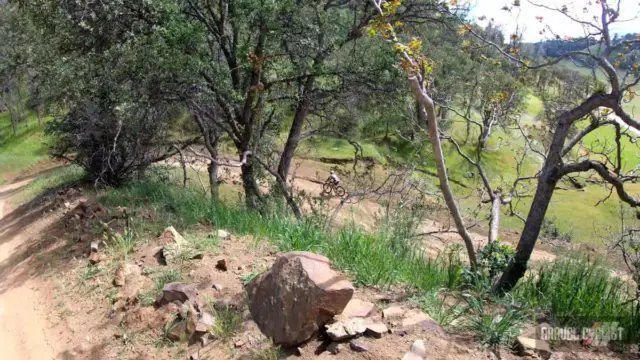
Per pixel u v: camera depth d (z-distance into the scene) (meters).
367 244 5.56
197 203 8.19
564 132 5.17
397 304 4.48
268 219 7.07
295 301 4.09
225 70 10.49
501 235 17.23
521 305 4.46
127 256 6.55
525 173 24.84
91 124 11.67
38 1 10.07
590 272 5.14
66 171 19.25
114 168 12.19
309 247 5.65
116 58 9.71
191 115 11.98
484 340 3.90
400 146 26.12
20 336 5.83
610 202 21.39
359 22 11.45
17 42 27.58
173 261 5.93
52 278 7.08
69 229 8.86
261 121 11.96
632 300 4.48
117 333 5.08
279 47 10.60
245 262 5.60
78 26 9.74
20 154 34.09
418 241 7.70
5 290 7.29
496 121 9.79
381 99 11.45
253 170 11.69
